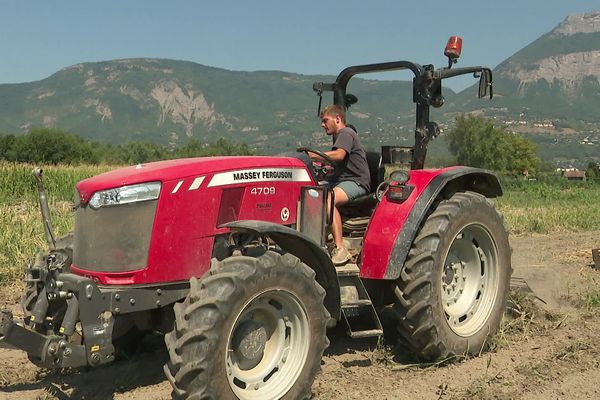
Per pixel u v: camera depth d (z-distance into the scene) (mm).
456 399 4066
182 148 85500
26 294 4219
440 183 4730
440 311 4570
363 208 5297
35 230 8594
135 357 4805
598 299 6449
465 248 5031
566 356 4844
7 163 18625
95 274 3770
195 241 3936
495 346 5035
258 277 3594
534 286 7402
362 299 4555
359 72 5539
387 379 4410
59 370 4527
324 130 5359
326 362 4766
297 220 4492
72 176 18016
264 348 3850
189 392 3391
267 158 4406
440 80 5078
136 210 3770
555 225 13211
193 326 3406
